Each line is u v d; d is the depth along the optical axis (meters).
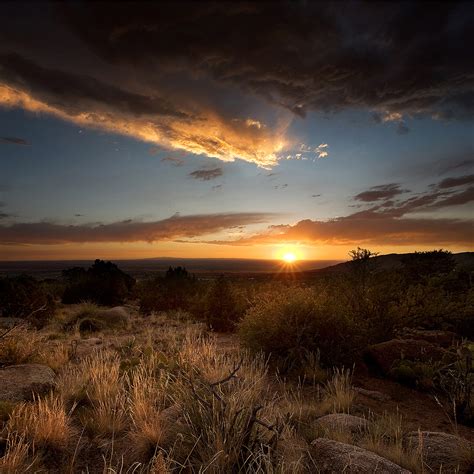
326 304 7.99
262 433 3.74
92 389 5.36
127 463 3.56
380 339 8.85
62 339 11.19
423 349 7.48
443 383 5.88
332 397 5.46
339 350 7.36
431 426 4.86
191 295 20.48
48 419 3.97
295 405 5.04
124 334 12.88
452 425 4.87
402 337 9.23
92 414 4.58
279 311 7.80
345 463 3.26
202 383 4.80
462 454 3.60
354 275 9.91
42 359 7.13
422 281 15.41
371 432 4.23
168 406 4.95
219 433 3.45
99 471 3.43
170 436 3.93
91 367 6.15
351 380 6.77
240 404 3.97
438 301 10.97
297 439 4.02
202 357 6.62
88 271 32.12
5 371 5.80
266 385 6.14
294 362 7.20
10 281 16.70
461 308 10.75
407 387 6.55
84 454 3.71
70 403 5.07
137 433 3.93
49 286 28.75
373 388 6.49
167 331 12.65
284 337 7.59
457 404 5.27
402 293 10.59
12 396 4.84
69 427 4.25
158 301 19.75
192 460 3.44
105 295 24.14
